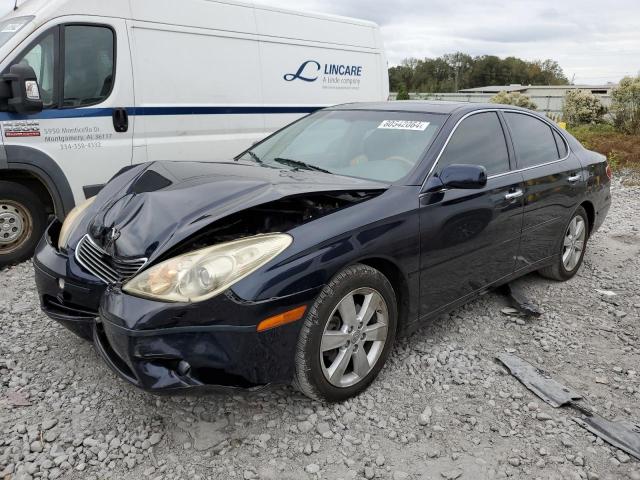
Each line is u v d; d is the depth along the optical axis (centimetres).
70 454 249
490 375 331
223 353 243
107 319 249
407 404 298
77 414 278
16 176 532
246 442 262
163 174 324
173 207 278
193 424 273
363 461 253
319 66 755
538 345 375
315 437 268
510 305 437
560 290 479
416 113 382
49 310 312
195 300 237
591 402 310
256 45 676
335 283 271
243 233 286
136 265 261
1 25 544
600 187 519
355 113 409
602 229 710
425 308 334
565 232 473
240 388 252
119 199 308
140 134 586
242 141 678
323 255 263
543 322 411
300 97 736
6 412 278
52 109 522
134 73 572
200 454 253
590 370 346
